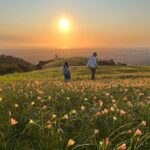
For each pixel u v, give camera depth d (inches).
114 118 94.4
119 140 83.6
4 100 124.7
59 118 96.3
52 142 76.4
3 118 93.1
